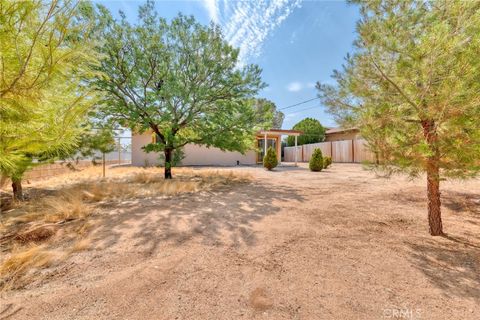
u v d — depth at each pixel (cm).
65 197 477
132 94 759
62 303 158
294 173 1061
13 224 330
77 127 252
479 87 212
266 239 284
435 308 157
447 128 245
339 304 162
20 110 186
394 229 322
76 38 191
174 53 773
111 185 621
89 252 242
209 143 810
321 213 398
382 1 284
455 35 231
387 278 196
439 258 232
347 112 344
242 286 183
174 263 221
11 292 170
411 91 267
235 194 564
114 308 155
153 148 803
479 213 389
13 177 319
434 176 275
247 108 772
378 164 304
